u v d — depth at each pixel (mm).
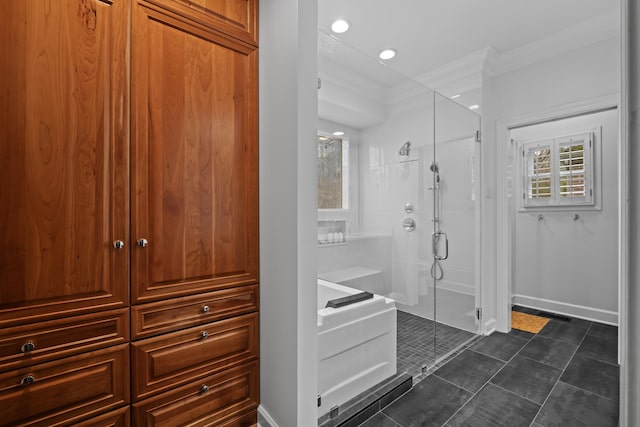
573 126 3459
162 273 1294
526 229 3795
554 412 1744
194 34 1379
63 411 1086
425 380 2088
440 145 2480
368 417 1713
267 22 1557
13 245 1005
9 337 995
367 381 1888
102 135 1154
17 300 1010
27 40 1018
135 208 1222
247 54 1563
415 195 2301
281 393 1462
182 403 1353
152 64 1263
